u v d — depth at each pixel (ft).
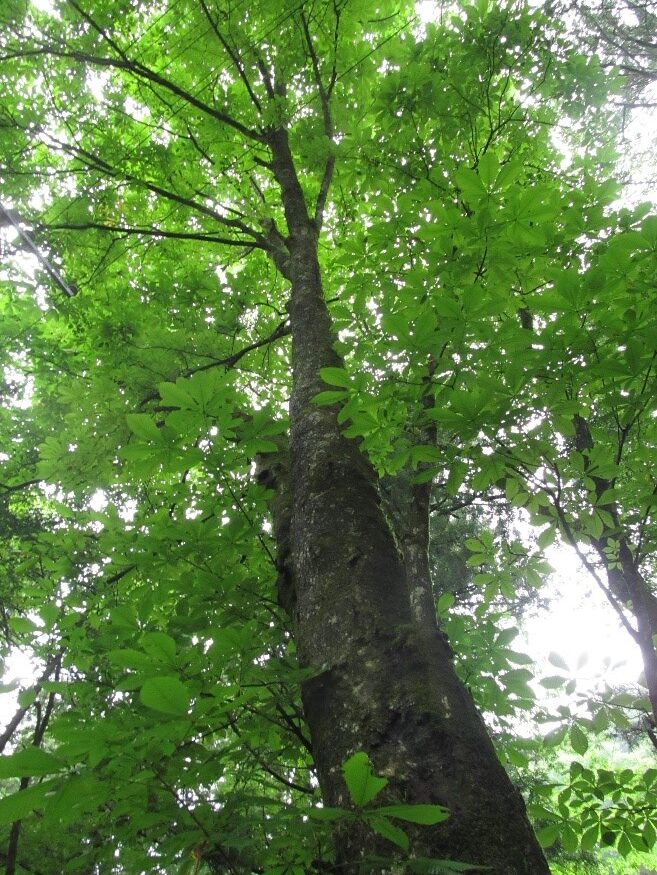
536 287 7.47
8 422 21.18
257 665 5.48
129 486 11.58
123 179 14.98
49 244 14.94
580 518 7.45
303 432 8.03
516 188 6.51
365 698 4.93
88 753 3.47
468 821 3.92
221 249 17.93
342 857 4.20
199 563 7.13
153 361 12.32
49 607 7.20
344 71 16.28
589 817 7.75
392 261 9.12
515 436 5.89
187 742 4.94
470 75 11.89
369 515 6.86
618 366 5.39
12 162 14.57
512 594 9.52
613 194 7.72
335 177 15.39
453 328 5.58
